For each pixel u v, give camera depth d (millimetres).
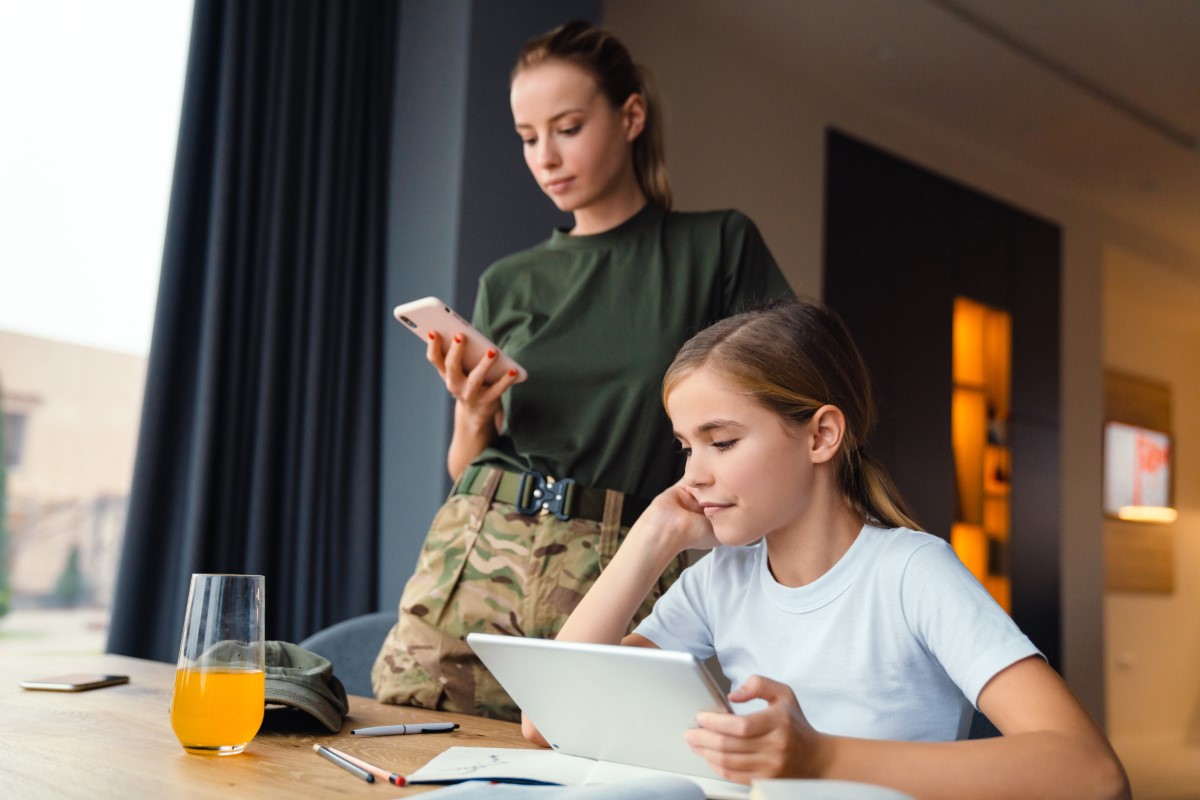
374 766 831
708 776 779
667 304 1440
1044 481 4762
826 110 4055
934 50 3766
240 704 872
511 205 2691
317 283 2590
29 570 2785
